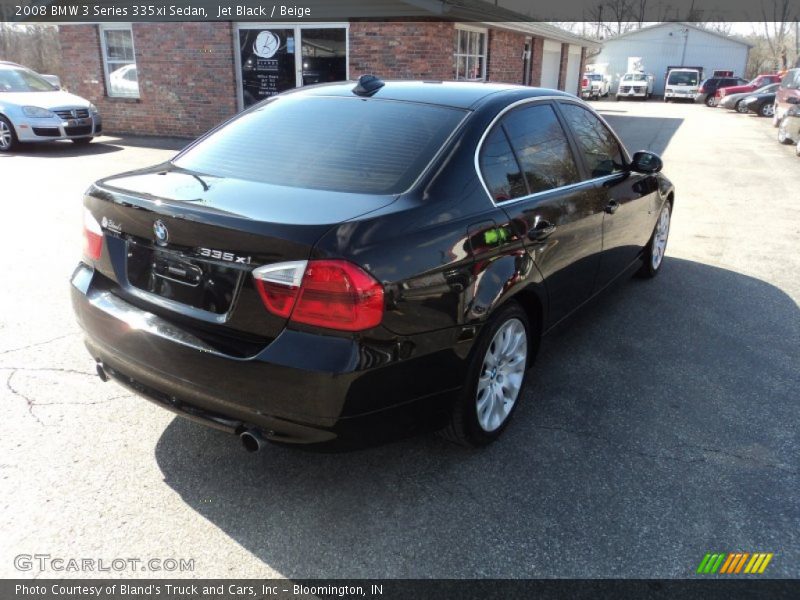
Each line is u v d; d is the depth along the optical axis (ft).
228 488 9.04
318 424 7.56
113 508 8.55
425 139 9.48
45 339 13.32
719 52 157.07
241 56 45.91
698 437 10.55
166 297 8.39
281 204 8.07
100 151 40.65
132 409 10.87
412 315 7.90
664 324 15.26
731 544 8.19
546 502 8.89
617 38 163.32
